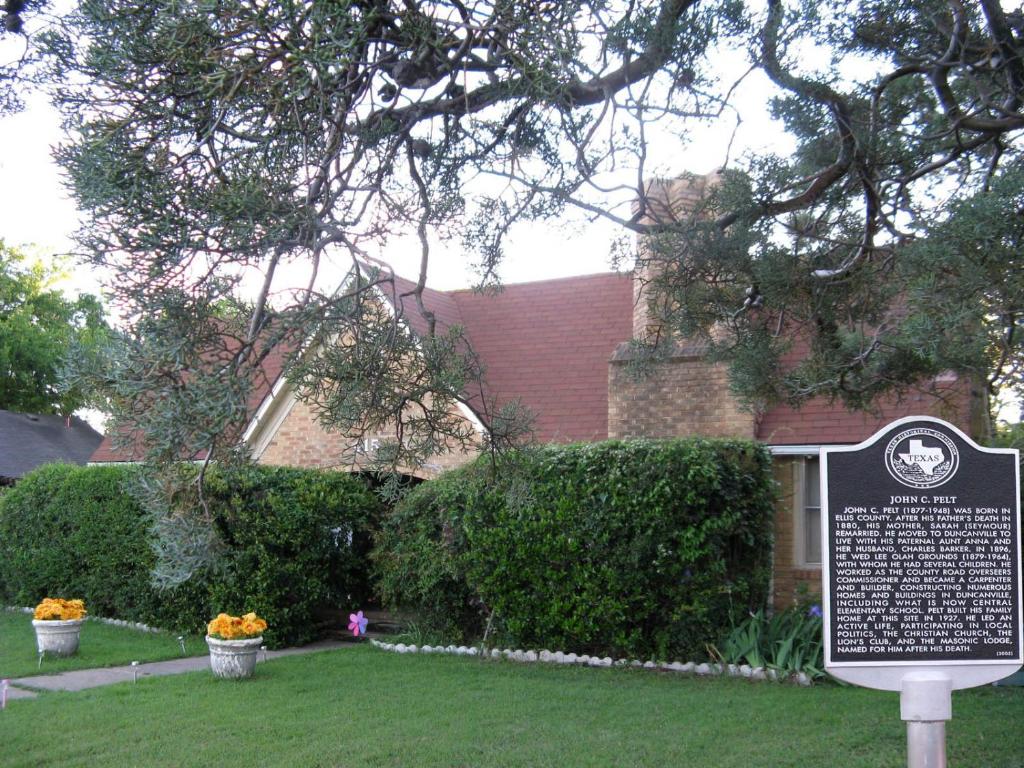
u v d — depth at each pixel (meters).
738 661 11.28
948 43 8.66
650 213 8.44
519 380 17.66
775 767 7.36
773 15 7.69
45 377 37.28
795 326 9.90
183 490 5.07
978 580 5.38
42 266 38.09
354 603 15.22
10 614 17.16
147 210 4.57
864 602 5.34
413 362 6.02
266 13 4.56
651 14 6.70
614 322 18.48
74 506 16.28
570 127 6.54
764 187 8.40
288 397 17.34
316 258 5.16
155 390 4.62
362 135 5.68
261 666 11.95
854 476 5.40
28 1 6.35
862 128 8.48
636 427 14.82
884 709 9.24
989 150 9.30
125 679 11.30
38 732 8.52
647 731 8.49
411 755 7.78
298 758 7.69
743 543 11.92
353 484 14.87
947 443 5.43
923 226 8.20
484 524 12.70
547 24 5.45
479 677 11.16
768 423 14.20
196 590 14.21
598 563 12.02
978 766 7.33
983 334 7.23
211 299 4.77
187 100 4.94
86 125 4.70
